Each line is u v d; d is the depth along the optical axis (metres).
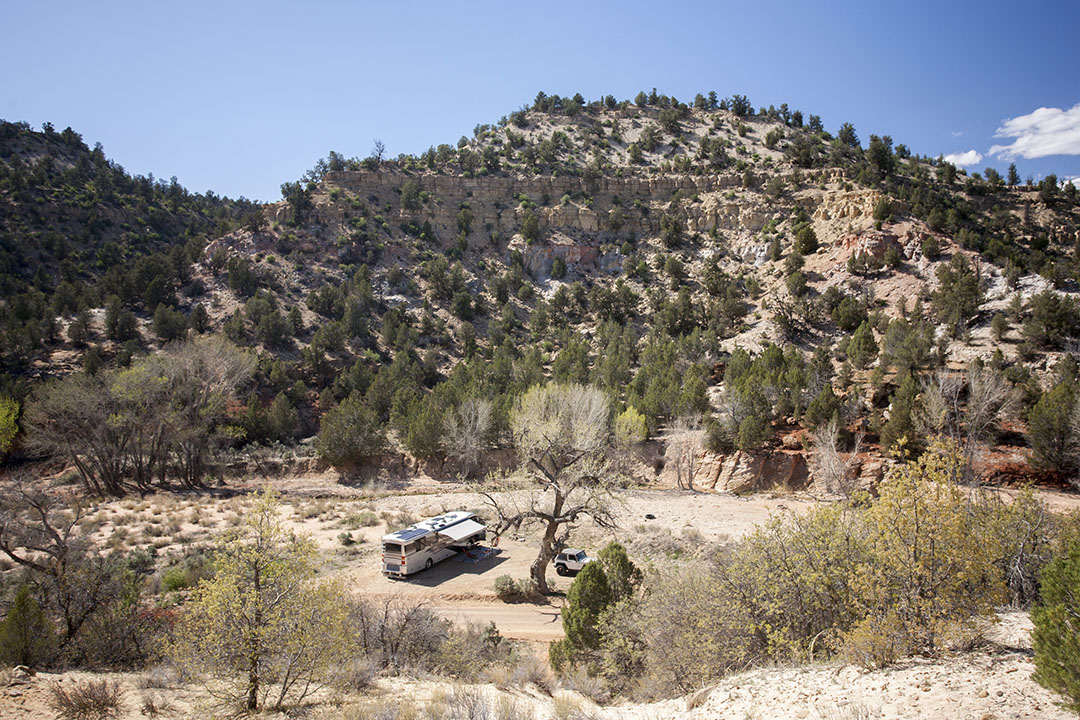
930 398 39.81
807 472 42.31
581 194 110.94
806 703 8.40
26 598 14.12
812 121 132.12
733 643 12.66
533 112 151.50
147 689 12.05
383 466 55.53
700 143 124.12
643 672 14.97
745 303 77.62
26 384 57.38
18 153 133.50
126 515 36.16
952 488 10.38
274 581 12.02
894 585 10.43
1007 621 10.76
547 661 18.20
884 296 66.81
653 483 48.16
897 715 7.37
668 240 98.81
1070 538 12.28
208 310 80.25
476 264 99.50
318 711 11.33
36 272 90.06
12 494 22.33
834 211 86.44
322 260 93.44
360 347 76.75
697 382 52.31
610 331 75.56
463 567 28.47
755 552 13.16
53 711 10.34
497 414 53.66
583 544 31.33
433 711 11.04
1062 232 76.56
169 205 135.50
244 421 59.28
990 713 6.91
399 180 110.12
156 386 47.19
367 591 25.02
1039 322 50.19
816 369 51.41
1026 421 40.78
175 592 22.00
